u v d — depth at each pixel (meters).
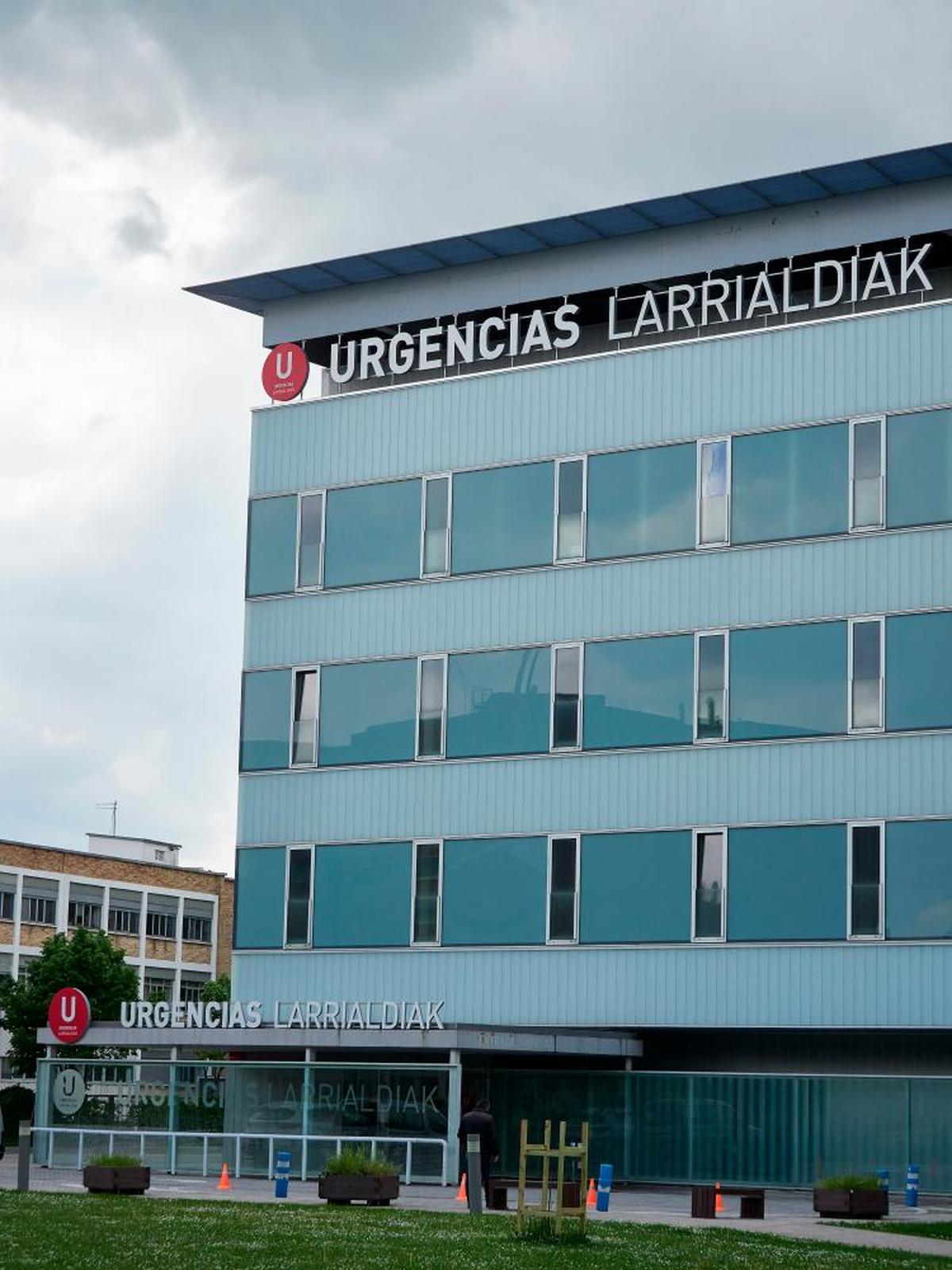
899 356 49.81
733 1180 49.91
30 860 114.12
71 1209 36.72
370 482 57.09
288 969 56.34
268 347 60.19
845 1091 48.94
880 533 49.53
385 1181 40.41
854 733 49.31
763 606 50.88
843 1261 31.56
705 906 50.78
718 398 52.16
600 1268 29.58
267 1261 29.44
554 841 53.00
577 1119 51.88
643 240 54.62
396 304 58.16
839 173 50.97
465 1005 53.62
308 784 56.78
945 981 47.59
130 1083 53.41
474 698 54.62
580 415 54.09
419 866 54.81
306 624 57.47
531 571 54.22
